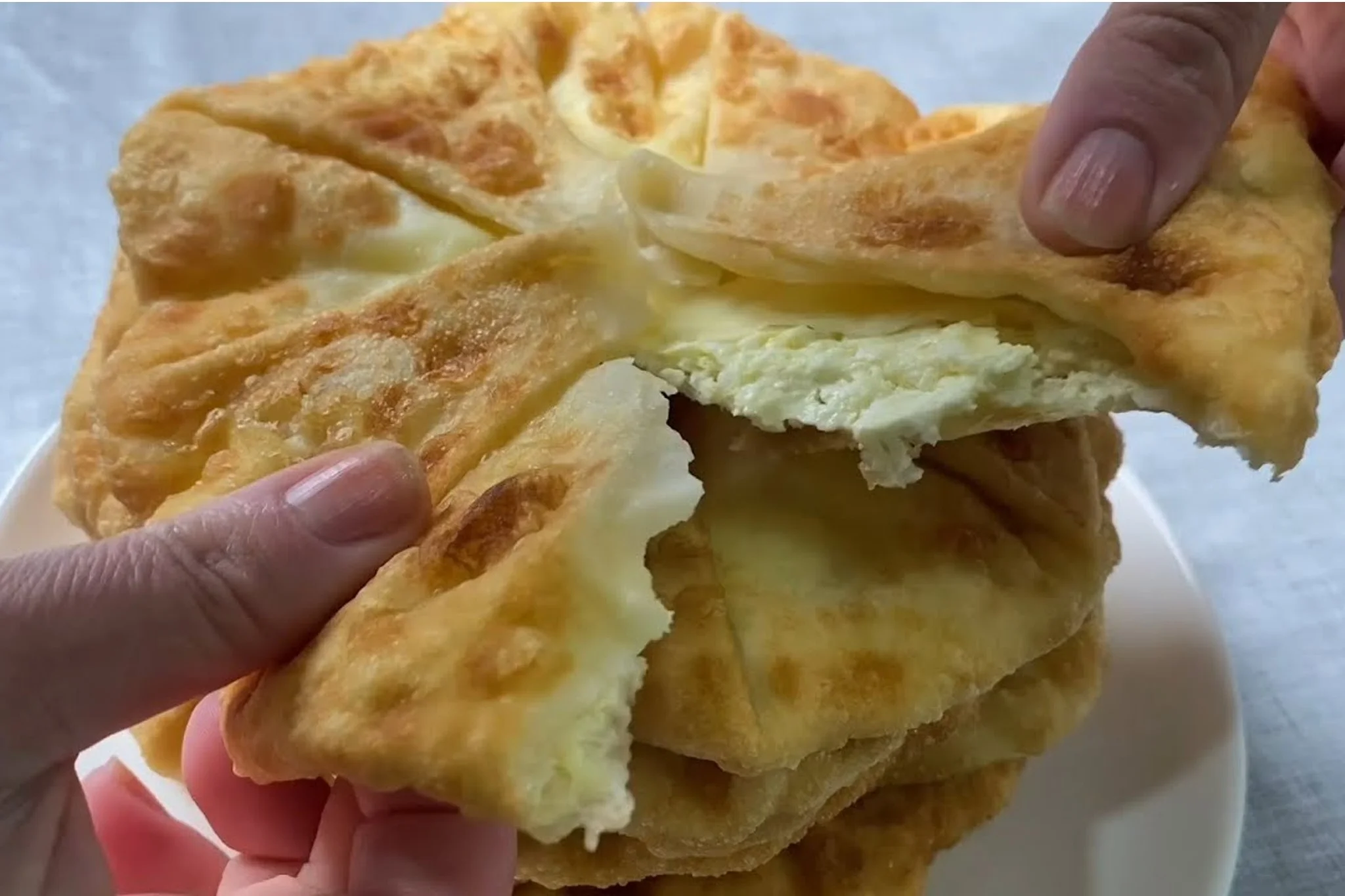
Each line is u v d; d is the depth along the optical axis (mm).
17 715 224
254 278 264
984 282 238
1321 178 253
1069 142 243
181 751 284
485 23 304
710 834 240
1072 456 269
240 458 240
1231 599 333
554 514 218
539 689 204
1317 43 268
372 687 206
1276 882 296
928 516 257
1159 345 228
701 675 235
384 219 265
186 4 490
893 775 277
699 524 250
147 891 273
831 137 290
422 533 226
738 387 242
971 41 479
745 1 496
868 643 245
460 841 232
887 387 238
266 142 272
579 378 241
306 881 245
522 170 269
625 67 304
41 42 474
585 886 263
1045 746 274
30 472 316
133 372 251
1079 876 277
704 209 256
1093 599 261
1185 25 239
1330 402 365
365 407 242
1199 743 288
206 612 220
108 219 422
